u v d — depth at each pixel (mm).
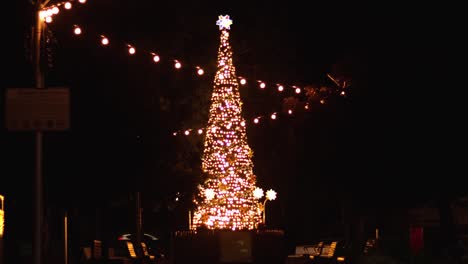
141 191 31156
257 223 29672
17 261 25344
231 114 28781
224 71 29234
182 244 26844
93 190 26312
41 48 18328
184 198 34000
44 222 25438
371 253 22469
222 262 26578
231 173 28312
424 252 21797
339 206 41844
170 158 32688
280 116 41969
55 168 24781
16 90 15766
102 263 25125
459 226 34000
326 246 33812
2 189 24500
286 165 41781
